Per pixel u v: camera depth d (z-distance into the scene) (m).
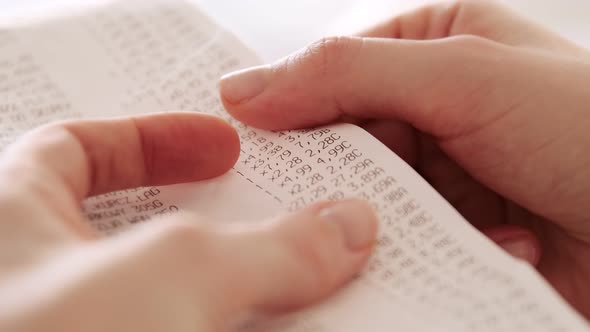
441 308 0.21
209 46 0.26
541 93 0.24
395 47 0.24
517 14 0.27
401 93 0.24
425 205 0.22
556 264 0.26
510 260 0.21
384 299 0.21
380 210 0.22
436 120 0.25
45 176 0.20
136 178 0.23
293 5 0.30
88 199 0.22
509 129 0.24
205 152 0.23
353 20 0.30
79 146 0.21
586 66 0.24
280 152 0.24
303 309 0.21
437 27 0.27
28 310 0.18
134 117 0.22
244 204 0.23
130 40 0.26
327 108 0.25
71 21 0.26
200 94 0.25
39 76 0.25
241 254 0.19
